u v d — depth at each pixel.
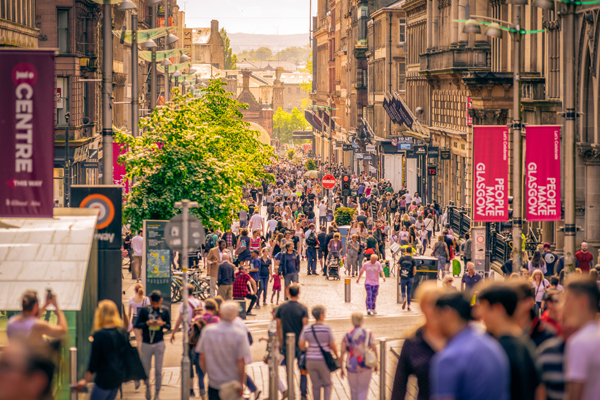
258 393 39.66
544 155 70.88
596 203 92.44
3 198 39.84
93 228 40.41
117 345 32.56
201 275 96.38
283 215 137.00
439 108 171.25
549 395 20.36
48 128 39.72
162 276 60.81
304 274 103.75
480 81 120.69
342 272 105.88
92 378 36.75
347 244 104.25
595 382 17.25
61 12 140.88
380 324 65.94
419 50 199.50
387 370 42.22
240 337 32.19
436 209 152.75
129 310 46.56
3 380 11.52
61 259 37.66
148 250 60.75
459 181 154.62
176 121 75.94
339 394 42.50
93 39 152.12
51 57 39.47
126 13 196.25
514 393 17.70
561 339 20.72
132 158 73.50
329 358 36.78
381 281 97.75
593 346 17.36
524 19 116.50
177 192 73.44
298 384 45.62
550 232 100.50
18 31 115.81
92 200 49.78
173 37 85.88
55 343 30.50
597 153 90.88
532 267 68.50
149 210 72.81
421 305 20.28
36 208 39.81
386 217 153.38
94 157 156.88
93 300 41.25
